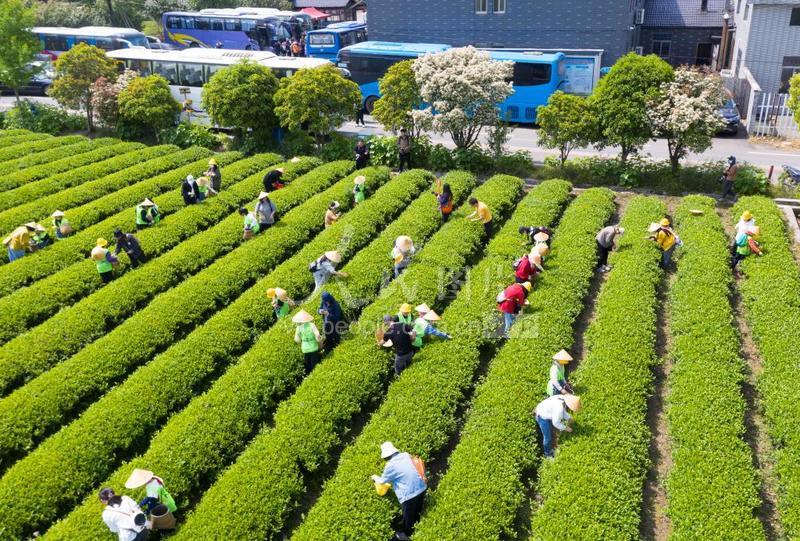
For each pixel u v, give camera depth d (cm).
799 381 1549
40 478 1330
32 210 2623
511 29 4350
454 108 2883
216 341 1766
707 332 1742
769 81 3891
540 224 2409
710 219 2386
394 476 1223
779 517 1289
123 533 1151
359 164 3106
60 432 1454
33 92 4841
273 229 2388
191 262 2216
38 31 5019
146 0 6731
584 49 4225
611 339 1727
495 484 1298
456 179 2825
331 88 3180
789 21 3719
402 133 3030
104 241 2142
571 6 4169
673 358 1720
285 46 5547
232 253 2238
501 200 2591
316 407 1497
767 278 1981
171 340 1838
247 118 3306
